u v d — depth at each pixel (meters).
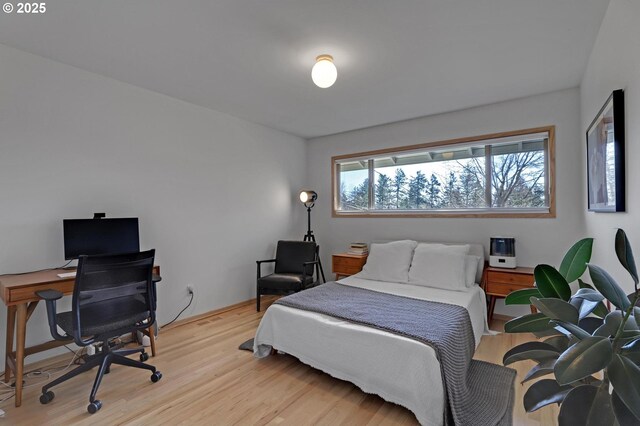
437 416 1.73
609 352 0.78
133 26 2.03
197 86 3.01
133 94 3.01
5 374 2.19
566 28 2.05
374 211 4.48
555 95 3.15
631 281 1.57
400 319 2.20
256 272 4.25
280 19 1.95
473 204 3.71
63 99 2.58
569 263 1.23
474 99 3.34
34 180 2.44
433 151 3.96
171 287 3.32
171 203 3.32
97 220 2.58
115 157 2.89
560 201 3.15
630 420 0.77
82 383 2.21
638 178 1.43
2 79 2.29
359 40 2.19
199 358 2.58
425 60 2.47
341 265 4.19
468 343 2.24
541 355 1.08
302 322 2.36
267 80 2.86
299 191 4.97
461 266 3.16
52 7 1.84
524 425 1.72
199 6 1.83
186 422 1.80
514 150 3.46
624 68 1.58
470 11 1.88
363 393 2.09
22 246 2.38
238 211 4.02
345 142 4.68
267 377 2.29
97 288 2.02
